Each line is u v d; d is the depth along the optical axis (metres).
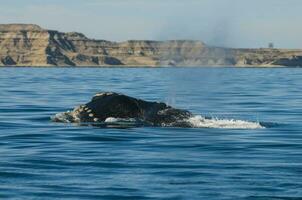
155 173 52.66
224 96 155.75
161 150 65.88
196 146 68.94
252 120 98.50
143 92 173.25
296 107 124.75
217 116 104.50
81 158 60.31
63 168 54.91
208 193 45.41
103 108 91.06
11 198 43.97
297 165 56.72
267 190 46.28
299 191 46.00
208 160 59.44
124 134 78.50
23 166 55.81
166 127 85.38
